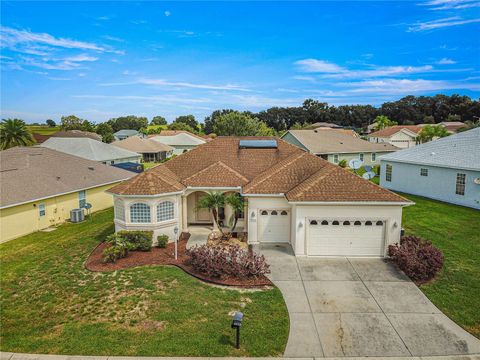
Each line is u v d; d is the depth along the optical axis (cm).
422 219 2058
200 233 1873
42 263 1519
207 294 1186
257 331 977
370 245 1546
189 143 7069
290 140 4788
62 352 888
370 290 1234
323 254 1556
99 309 1102
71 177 2503
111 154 4262
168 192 1708
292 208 1644
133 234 1608
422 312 1091
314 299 1170
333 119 11769
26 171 2298
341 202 1487
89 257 1565
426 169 2683
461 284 1255
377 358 881
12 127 4631
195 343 918
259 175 1973
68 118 11744
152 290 1216
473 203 2302
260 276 1324
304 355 887
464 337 966
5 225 1883
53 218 2216
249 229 1725
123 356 868
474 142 2573
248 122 6569
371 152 4462
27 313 1098
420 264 1311
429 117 10006
